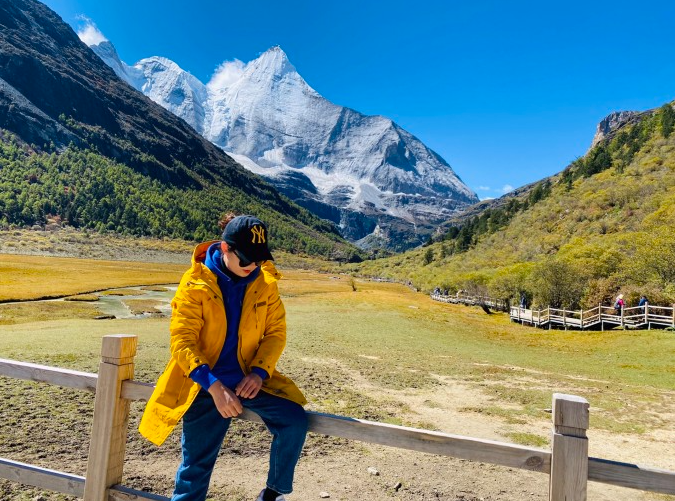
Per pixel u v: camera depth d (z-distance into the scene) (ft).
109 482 9.11
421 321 105.19
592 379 46.47
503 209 497.05
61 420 20.94
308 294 185.98
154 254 501.15
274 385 8.42
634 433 27.30
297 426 7.98
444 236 581.53
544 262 135.23
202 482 8.30
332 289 233.96
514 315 130.21
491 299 172.96
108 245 506.07
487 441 7.59
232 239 7.67
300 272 506.89
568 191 368.07
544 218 306.55
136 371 32.07
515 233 320.70
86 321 76.79
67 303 115.24
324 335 70.74
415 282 339.36
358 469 19.12
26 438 18.60
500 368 50.06
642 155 340.39
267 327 8.62
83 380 9.52
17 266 226.38
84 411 22.39
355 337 71.26
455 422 27.86
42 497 14.05
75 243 480.64
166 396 8.12
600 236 208.54
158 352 40.88
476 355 61.67
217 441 8.39
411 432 7.89
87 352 37.58
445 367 48.60
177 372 8.26
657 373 50.88
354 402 30.42
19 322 81.97
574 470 7.04
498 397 35.32
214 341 8.10
